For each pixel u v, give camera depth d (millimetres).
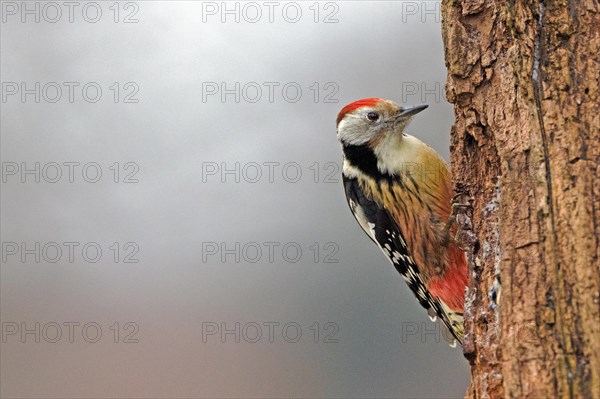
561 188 7129
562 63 7844
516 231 7184
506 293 6984
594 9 8094
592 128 7387
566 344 6469
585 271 6652
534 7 8242
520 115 7746
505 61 8227
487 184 8562
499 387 7207
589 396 6203
